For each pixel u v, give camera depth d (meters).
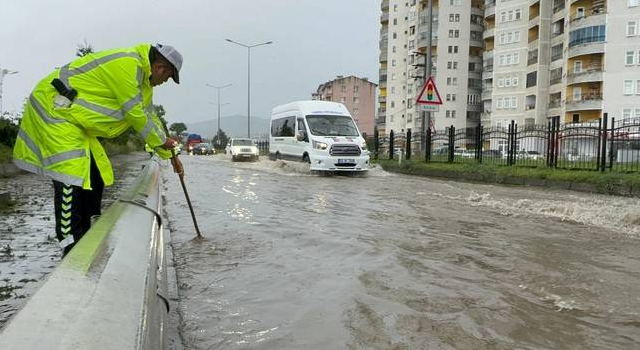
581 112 54.97
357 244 5.04
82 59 3.43
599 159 13.62
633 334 2.89
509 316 3.13
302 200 8.78
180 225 6.20
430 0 19.61
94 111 3.37
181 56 3.72
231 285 3.72
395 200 8.86
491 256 4.64
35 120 3.33
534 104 64.31
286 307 3.27
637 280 3.91
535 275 4.02
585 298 3.49
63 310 0.90
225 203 8.30
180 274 3.99
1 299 3.20
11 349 0.70
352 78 112.69
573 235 5.69
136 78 3.42
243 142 29.34
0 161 13.62
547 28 62.25
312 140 16.67
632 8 50.06
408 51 88.81
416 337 2.80
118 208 2.21
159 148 4.19
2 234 5.28
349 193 10.05
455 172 16.05
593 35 51.97
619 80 51.06
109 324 0.92
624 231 5.95
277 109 21.72
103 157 3.59
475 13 79.88
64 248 3.24
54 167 3.24
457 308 3.26
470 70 80.00
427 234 5.66
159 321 1.61
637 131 13.45
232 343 2.71
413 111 84.25
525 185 13.56
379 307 3.26
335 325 2.97
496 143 17.75
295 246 5.01
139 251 1.57
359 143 16.62
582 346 2.72
